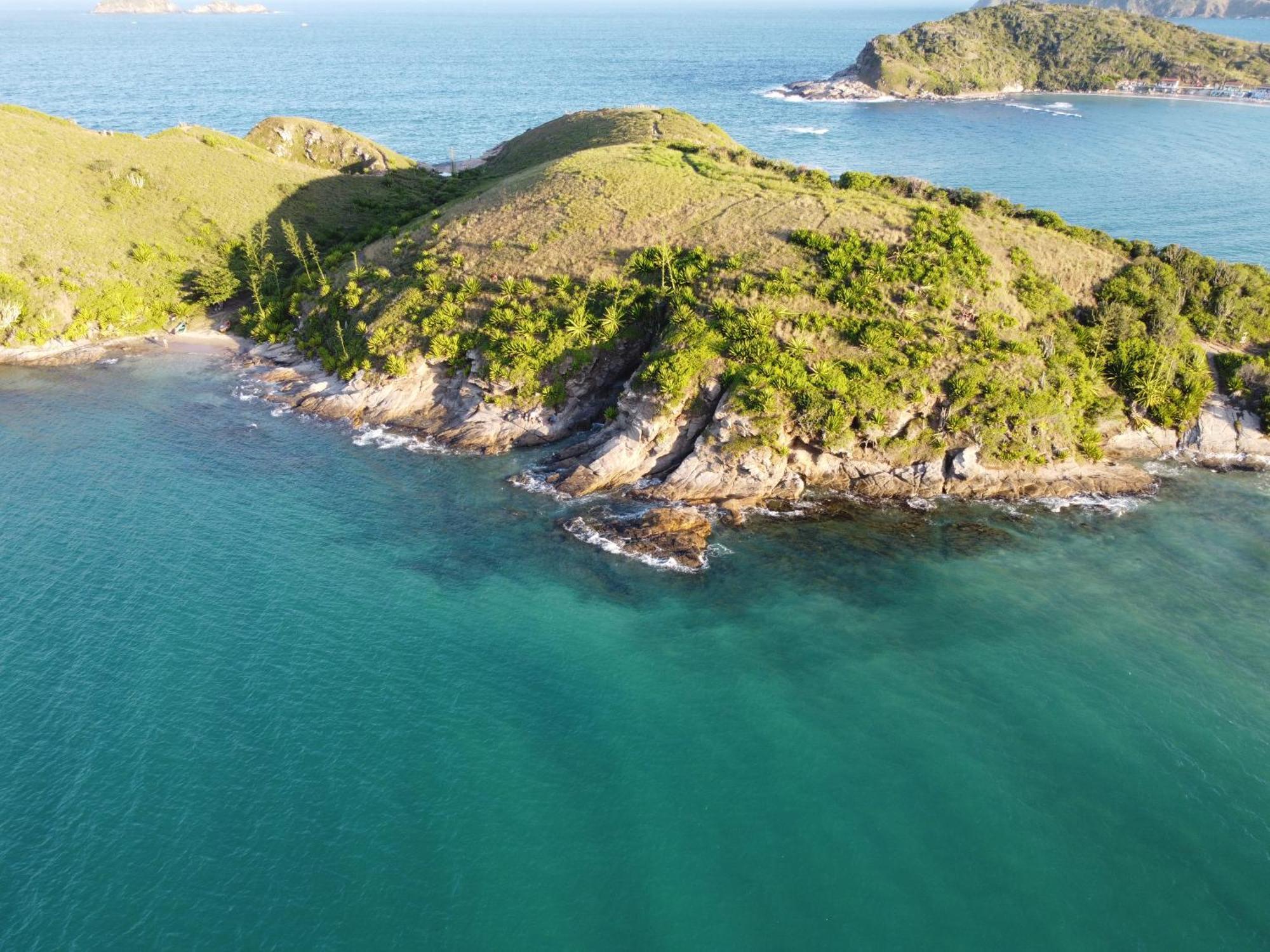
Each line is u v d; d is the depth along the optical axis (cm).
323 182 15800
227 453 8419
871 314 8269
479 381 8788
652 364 7925
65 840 4334
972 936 3928
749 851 4350
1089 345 8481
